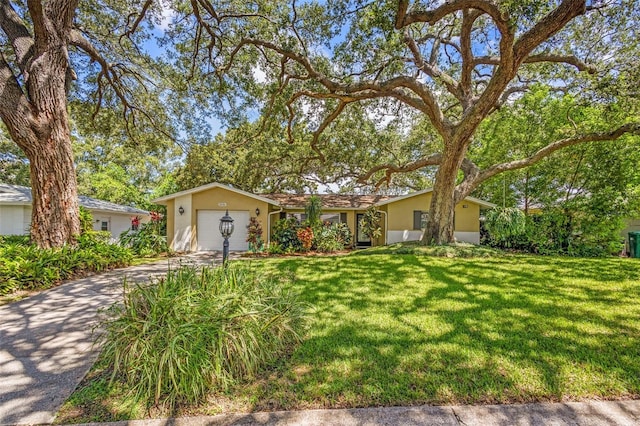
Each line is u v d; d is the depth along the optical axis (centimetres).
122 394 236
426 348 310
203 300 296
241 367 263
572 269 743
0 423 207
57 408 222
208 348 251
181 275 351
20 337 359
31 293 550
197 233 1401
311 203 1380
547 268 758
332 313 424
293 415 211
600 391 240
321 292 536
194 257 1114
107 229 1580
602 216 1091
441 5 627
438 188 1127
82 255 714
